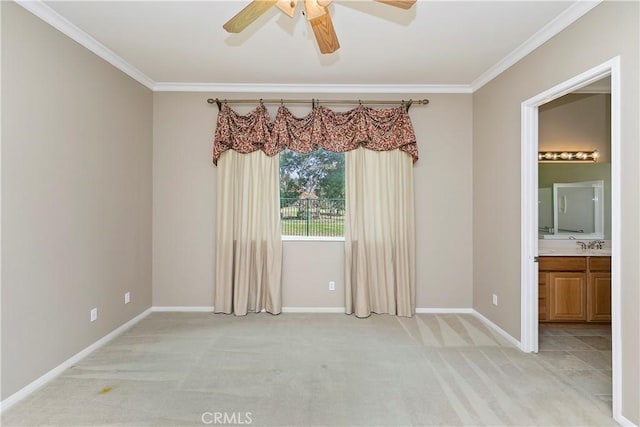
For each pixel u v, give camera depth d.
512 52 3.01
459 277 3.96
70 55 2.60
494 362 2.72
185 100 3.91
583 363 2.71
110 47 2.94
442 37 2.76
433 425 1.94
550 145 3.88
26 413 2.04
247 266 3.83
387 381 2.42
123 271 3.33
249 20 1.79
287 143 3.78
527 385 2.37
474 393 2.27
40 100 2.32
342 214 4.03
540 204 3.92
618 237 1.97
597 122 3.86
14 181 2.13
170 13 2.41
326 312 3.95
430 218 3.96
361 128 3.77
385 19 2.49
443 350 2.94
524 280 2.93
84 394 2.23
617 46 1.99
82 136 2.74
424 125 3.95
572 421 1.98
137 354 2.83
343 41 2.83
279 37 2.78
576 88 2.42
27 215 2.23
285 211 4.05
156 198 3.91
